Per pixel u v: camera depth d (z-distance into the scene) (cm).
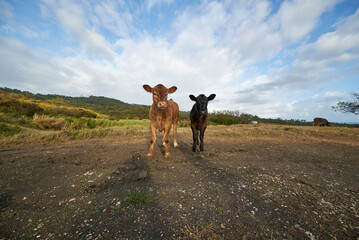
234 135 882
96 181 275
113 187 253
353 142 715
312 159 429
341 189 252
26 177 298
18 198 226
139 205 202
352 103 1445
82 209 198
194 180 279
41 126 927
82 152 485
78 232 160
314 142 708
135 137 796
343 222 174
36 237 155
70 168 346
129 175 297
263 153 490
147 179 283
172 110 479
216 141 718
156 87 418
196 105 507
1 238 153
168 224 168
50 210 198
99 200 217
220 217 180
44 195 234
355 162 402
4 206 207
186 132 979
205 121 523
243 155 461
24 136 676
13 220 180
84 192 238
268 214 186
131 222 172
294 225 168
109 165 363
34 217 185
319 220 177
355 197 227
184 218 178
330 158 441
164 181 274
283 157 445
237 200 215
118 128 995
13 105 1236
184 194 229
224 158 427
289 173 316
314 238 151
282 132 955
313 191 243
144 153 472
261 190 243
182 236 152
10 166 355
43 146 578
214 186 255
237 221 174
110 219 178
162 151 504
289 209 196
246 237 151
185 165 364
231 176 297
